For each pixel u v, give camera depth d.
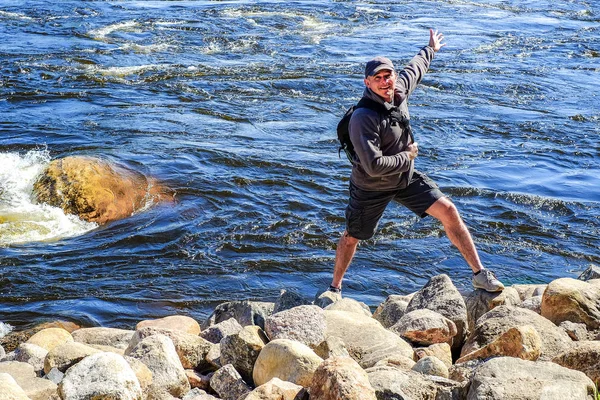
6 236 9.61
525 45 21.70
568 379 4.25
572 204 10.80
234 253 9.16
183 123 14.34
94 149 12.56
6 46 19.81
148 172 11.52
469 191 11.16
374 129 5.80
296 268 8.77
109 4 26.12
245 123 14.53
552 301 5.94
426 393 4.34
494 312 5.74
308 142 13.48
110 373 4.18
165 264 8.89
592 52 21.02
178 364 4.88
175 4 26.56
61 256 9.07
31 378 4.91
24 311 7.79
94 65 18.41
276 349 4.70
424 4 27.98
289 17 24.80
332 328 5.51
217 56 19.72
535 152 13.23
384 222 9.89
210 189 11.00
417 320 5.66
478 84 17.67
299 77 17.83
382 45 21.39
